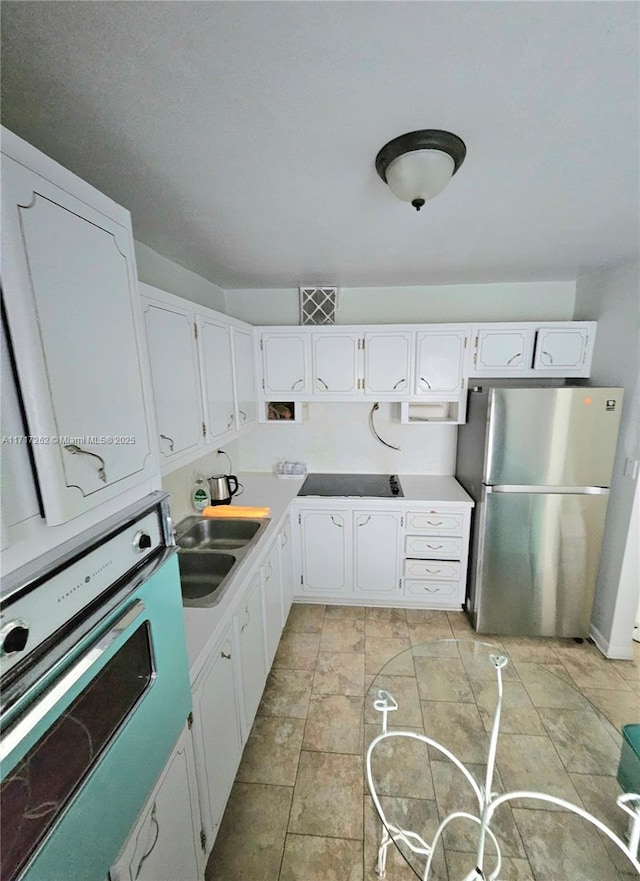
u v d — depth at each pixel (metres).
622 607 2.11
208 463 2.41
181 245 1.72
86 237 0.68
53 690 0.54
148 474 0.88
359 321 2.77
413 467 2.93
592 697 1.90
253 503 2.37
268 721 1.78
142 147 0.94
